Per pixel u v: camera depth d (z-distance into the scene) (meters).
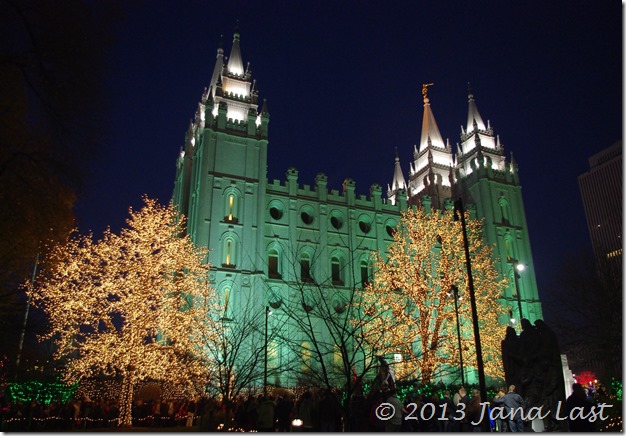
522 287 67.25
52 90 14.51
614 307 37.59
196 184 57.69
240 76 64.62
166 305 37.72
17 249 17.38
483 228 69.44
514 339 20.44
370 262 60.41
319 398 19.50
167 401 36.91
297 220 59.06
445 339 44.94
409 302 44.41
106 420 30.66
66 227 17.95
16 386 29.89
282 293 53.94
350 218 62.09
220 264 52.09
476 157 74.62
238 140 57.94
